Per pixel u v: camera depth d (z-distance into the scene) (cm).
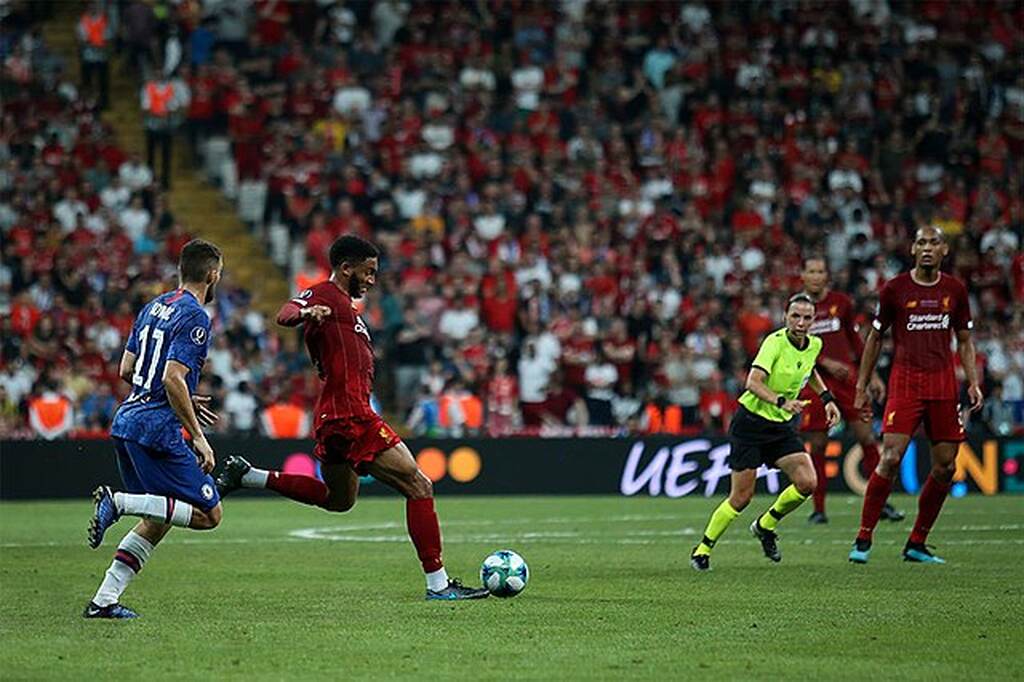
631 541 5641
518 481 8431
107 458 8112
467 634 3222
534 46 11769
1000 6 12688
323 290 3747
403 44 11688
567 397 9144
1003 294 10712
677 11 12238
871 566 4641
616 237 10400
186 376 3353
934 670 2808
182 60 11231
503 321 9581
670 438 8519
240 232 10700
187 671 2777
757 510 7362
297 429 8656
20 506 7619
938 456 4703
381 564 4775
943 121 11969
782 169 11438
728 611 3581
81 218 9750
